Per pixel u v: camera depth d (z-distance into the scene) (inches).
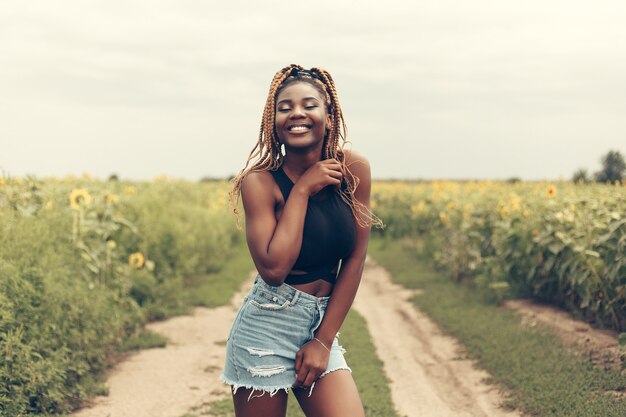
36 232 269.0
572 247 327.3
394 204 924.6
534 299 388.8
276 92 116.2
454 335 345.7
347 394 113.5
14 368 204.5
